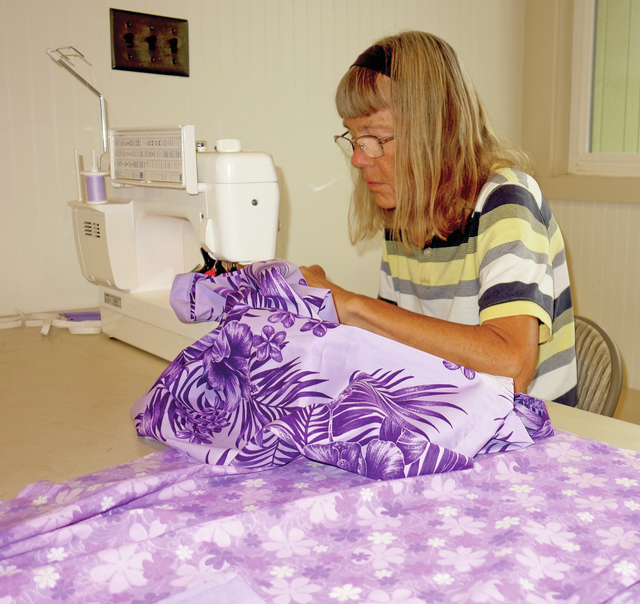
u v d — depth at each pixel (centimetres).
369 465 62
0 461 73
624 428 80
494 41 275
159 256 127
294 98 218
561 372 117
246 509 58
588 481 62
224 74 201
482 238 100
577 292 287
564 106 285
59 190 173
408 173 106
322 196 230
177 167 106
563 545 50
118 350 124
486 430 66
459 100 105
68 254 176
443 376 71
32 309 173
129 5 179
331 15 221
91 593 45
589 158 282
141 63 183
